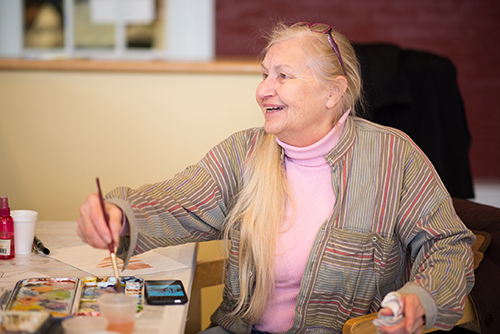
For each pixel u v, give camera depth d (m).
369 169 1.20
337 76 1.17
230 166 1.28
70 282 1.01
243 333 1.24
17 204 2.14
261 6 4.33
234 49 4.36
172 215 1.14
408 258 1.24
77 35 4.16
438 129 2.00
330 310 1.18
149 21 4.20
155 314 0.90
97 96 2.11
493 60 4.36
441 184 1.21
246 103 2.13
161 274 1.12
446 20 4.35
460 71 4.38
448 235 1.12
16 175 2.13
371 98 1.93
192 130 2.14
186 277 1.11
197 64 2.09
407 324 0.88
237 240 1.25
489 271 1.29
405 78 1.96
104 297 0.83
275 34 1.23
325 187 1.21
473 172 4.38
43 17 4.12
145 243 1.06
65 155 2.13
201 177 1.24
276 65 1.16
